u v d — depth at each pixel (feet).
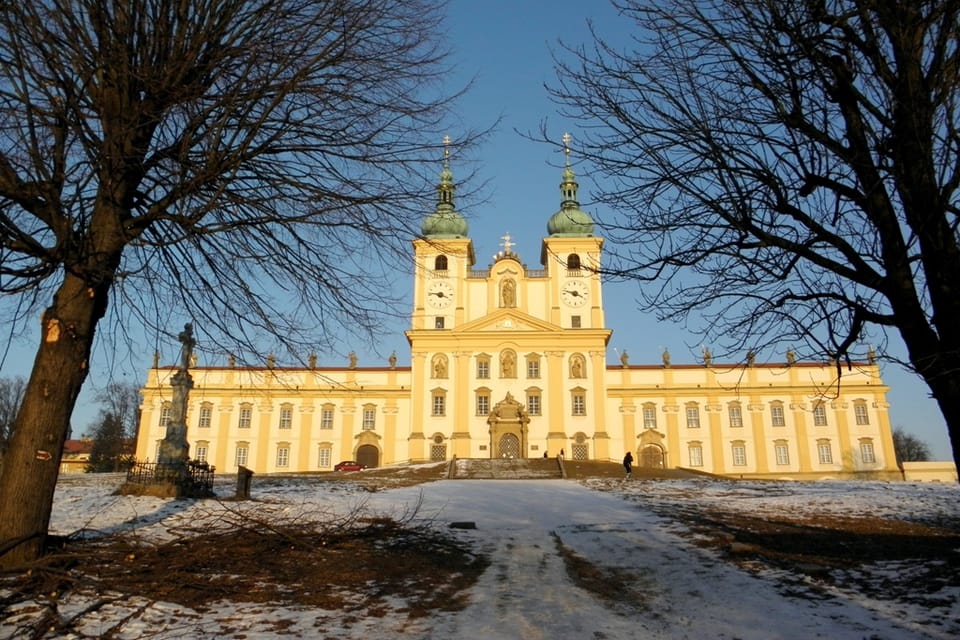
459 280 225.35
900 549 43.98
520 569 41.91
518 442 209.67
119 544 36.40
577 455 209.46
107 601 27.22
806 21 27.48
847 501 73.31
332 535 46.42
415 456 211.61
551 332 218.38
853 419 227.61
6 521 29.48
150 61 31.24
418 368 218.79
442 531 55.16
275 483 107.65
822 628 29.25
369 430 233.96
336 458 232.12
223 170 31.24
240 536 41.78
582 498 84.02
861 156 27.66
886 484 97.66
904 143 26.35
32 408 30.73
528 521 62.90
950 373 25.86
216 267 37.63
